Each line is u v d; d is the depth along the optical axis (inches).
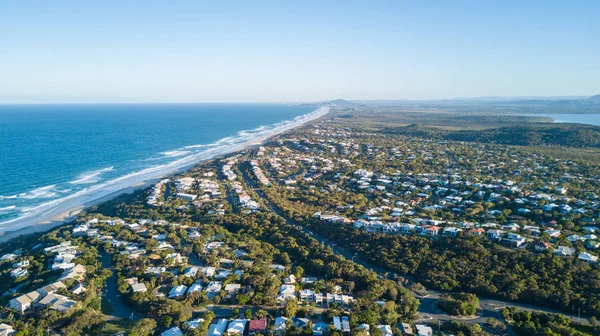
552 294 4404.5
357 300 4266.7
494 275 4857.3
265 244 6028.5
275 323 3779.5
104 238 6092.5
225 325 3774.6
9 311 3902.6
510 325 3993.6
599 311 4109.3
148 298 4210.1
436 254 5408.5
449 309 4239.7
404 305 4220.0
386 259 5452.8
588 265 4820.4
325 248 5821.9
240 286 4571.9
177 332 3612.2
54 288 4252.0
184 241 6156.5
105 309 4109.3
